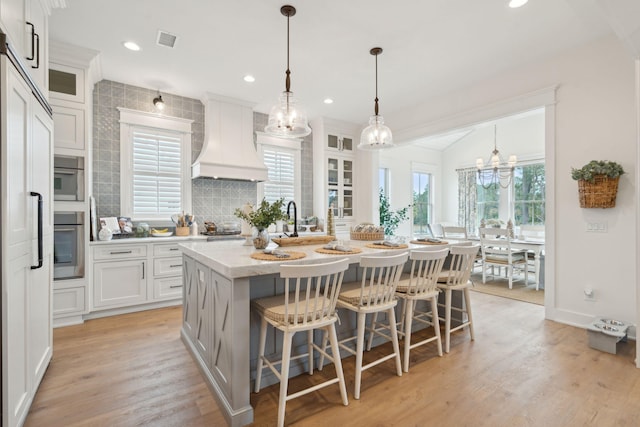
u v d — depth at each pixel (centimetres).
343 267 176
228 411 168
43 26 215
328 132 536
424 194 746
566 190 309
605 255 286
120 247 338
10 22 153
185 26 269
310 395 193
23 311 164
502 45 297
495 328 301
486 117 372
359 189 571
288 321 170
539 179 591
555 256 317
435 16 254
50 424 165
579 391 195
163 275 365
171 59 327
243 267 165
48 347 218
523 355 244
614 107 279
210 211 453
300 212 538
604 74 285
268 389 202
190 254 232
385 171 674
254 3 237
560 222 314
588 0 233
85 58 308
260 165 446
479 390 197
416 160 719
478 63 334
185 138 430
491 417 171
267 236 232
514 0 233
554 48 303
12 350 149
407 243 288
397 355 214
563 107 310
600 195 278
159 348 257
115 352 249
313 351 229
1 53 140
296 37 285
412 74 359
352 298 201
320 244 268
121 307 340
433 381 208
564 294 312
